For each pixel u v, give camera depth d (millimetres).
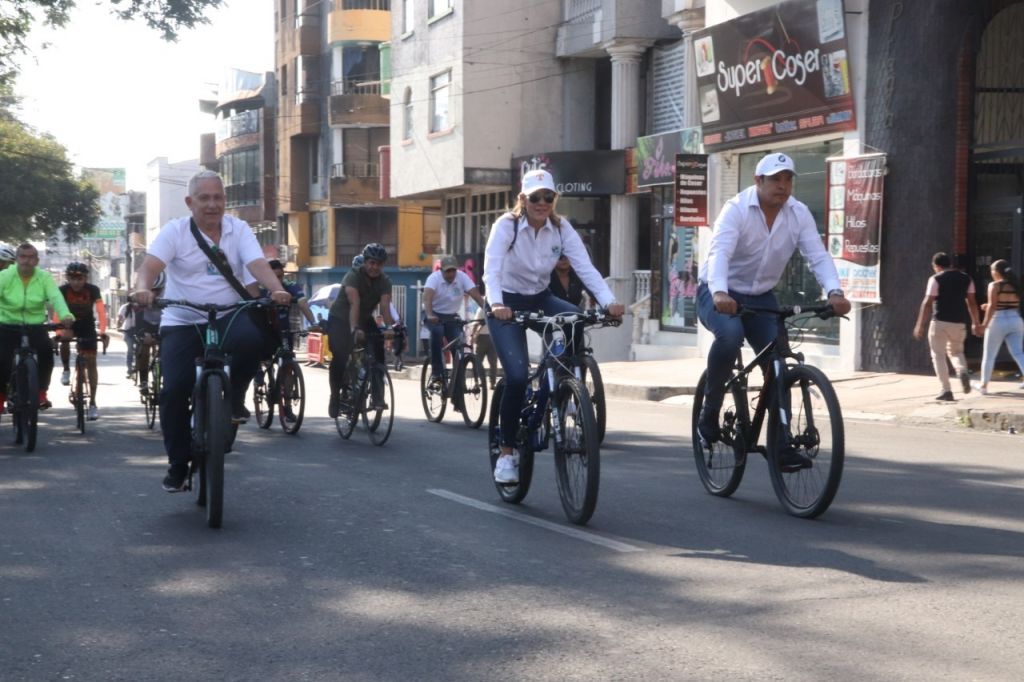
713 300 7406
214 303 7418
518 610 5230
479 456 10703
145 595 5566
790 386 7297
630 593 5508
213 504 7035
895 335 18672
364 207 49469
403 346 12000
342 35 48594
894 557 6207
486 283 7422
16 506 8031
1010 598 5359
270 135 55531
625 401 18375
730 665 4441
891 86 18562
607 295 7305
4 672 4469
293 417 12648
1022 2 18016
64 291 13086
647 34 27094
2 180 52594
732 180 23203
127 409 16344
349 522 7324
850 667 4402
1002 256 17766
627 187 27500
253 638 4859
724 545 6539
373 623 5055
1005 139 18125
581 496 7129
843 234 19562
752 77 21531
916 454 10711
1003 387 15633
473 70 31250
